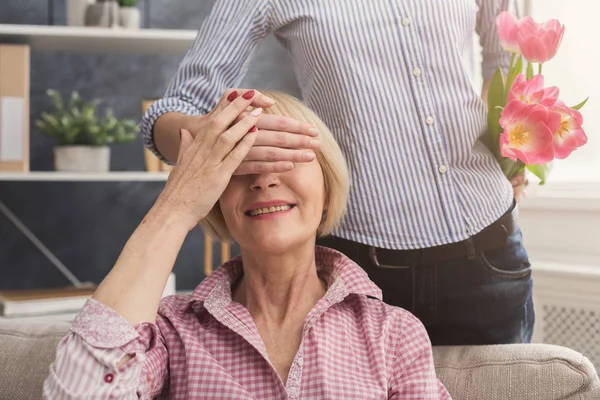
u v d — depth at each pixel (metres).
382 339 1.20
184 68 1.43
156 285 1.04
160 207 1.08
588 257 2.15
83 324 1.01
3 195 2.82
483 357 1.37
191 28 2.90
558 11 2.28
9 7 2.79
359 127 1.37
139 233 1.07
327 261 1.32
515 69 1.43
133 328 1.01
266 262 1.20
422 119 1.36
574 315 2.19
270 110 1.22
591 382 1.29
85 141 2.56
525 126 1.32
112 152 2.85
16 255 2.83
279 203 1.16
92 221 2.87
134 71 2.86
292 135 1.13
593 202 2.13
